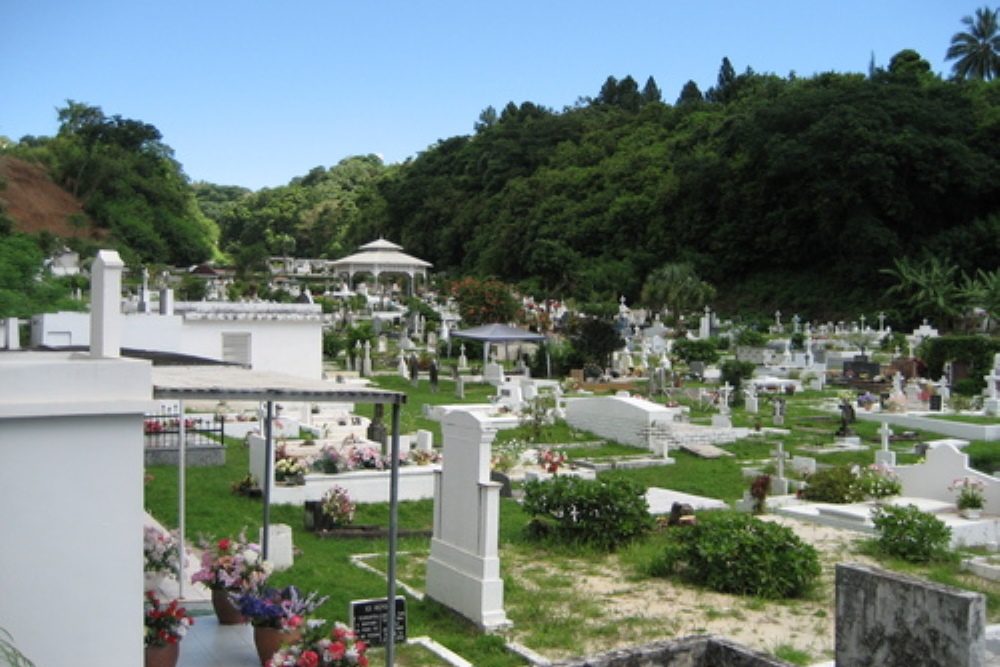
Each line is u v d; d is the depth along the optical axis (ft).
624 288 296.51
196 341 96.58
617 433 86.33
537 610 37.68
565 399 107.76
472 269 370.12
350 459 61.72
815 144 264.11
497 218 371.35
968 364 133.49
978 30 352.08
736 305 287.89
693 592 41.27
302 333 101.45
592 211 335.26
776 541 41.78
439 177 428.15
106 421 21.62
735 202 292.61
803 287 277.85
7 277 106.83
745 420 99.60
